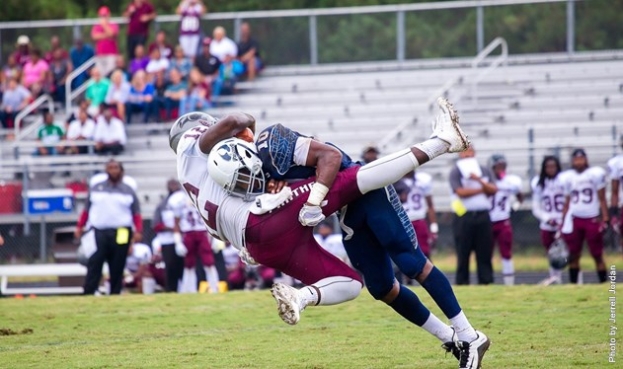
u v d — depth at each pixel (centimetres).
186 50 5319
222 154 1551
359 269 1642
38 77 5534
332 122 5188
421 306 1655
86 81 5459
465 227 3253
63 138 4906
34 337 2088
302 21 5556
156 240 3622
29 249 4459
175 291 3488
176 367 1730
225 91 5319
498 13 5444
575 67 5303
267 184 1578
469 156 3272
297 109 5284
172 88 5131
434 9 5500
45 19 8331
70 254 3884
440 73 5384
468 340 1593
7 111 5481
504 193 3441
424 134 4966
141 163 4816
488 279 3272
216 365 1739
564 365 1653
